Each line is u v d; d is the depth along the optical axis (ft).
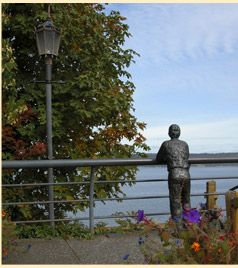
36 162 13.53
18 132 24.36
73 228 14.85
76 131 26.91
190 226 8.33
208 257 7.84
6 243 10.94
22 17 23.94
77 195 25.72
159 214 15.69
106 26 30.55
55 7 24.45
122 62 28.19
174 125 14.94
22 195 23.15
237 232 8.69
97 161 14.34
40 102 24.70
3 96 22.70
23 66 27.14
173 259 8.12
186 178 13.89
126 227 15.80
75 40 25.61
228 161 15.84
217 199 16.84
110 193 28.50
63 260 11.04
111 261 10.90
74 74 26.63
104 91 26.30
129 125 29.40
